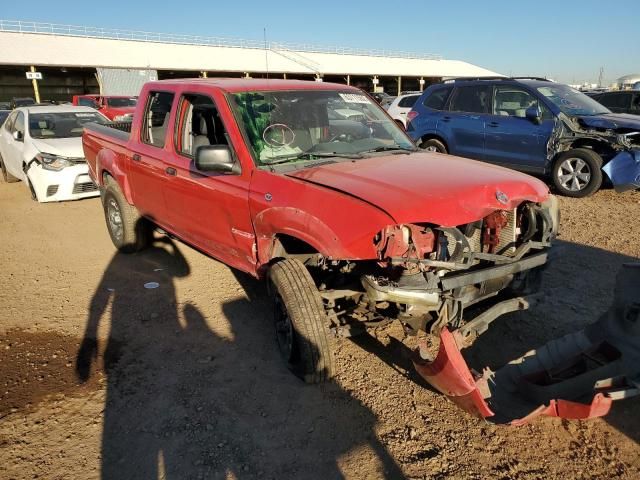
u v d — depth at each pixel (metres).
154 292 5.04
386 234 2.85
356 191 3.08
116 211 6.12
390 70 48.62
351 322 3.58
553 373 3.11
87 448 2.93
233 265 4.21
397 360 3.73
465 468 2.71
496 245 3.37
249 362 3.76
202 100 4.28
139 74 34.66
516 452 2.81
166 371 3.68
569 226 6.93
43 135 9.19
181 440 2.97
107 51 37.12
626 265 3.00
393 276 2.98
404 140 4.59
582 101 9.00
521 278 3.53
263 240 3.62
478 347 3.87
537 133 8.59
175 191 4.53
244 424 3.09
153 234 6.41
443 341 2.81
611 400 2.57
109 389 3.48
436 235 3.04
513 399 3.10
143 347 4.02
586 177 8.28
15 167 9.73
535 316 4.31
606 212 7.57
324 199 3.12
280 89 4.25
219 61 39.88
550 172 8.71
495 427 3.02
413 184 3.16
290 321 3.35
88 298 4.95
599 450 2.82
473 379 2.83
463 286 3.00
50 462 2.83
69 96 42.81
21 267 5.84
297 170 3.60
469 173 3.47
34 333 4.27
